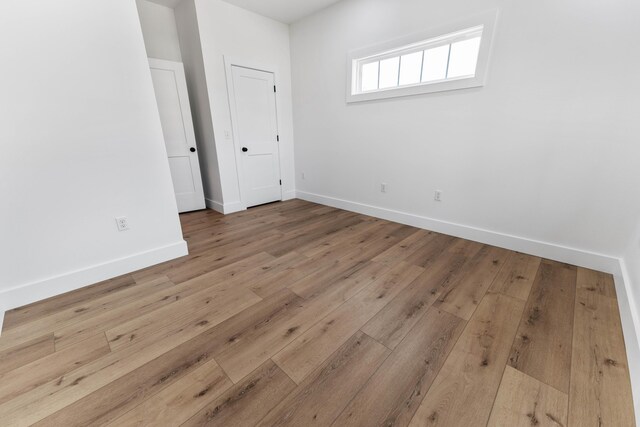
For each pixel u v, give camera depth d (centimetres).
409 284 181
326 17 311
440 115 246
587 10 168
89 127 169
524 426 93
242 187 361
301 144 396
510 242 229
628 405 99
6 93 142
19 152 150
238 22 311
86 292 175
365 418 96
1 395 105
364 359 121
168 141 325
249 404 101
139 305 161
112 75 172
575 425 93
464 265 206
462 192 250
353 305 160
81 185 172
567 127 188
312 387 108
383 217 321
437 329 140
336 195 371
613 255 187
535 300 161
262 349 127
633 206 174
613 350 124
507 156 218
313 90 353
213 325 144
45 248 166
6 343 132
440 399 102
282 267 207
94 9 159
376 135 302
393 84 283
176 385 109
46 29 147
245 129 348
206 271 202
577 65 177
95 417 97
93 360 121
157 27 313
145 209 202
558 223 205
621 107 168
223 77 313
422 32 239
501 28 200
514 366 116
